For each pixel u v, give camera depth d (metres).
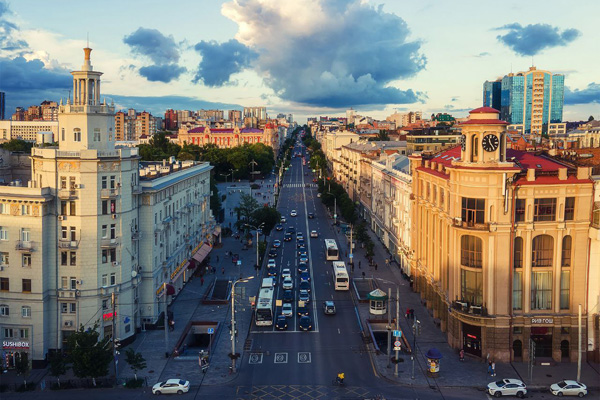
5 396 60.97
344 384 63.53
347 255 131.25
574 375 64.94
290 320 87.19
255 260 126.94
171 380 62.00
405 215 111.38
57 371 62.28
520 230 67.88
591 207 67.88
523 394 59.59
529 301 68.81
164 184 87.56
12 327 70.56
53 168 71.31
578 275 68.38
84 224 71.44
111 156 73.12
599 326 68.56
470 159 69.38
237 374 66.50
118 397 60.41
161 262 87.25
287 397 60.22
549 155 77.25
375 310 87.50
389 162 137.88
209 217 131.50
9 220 69.88
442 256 80.69
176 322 84.88
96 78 76.19
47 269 71.31
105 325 73.62
